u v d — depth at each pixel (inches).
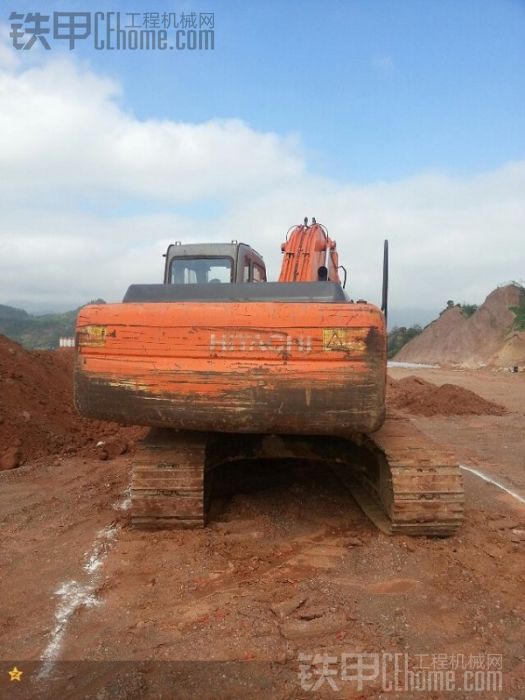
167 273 241.3
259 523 205.8
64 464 310.0
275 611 145.1
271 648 128.8
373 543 186.9
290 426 169.3
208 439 206.7
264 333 169.0
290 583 161.3
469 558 178.9
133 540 191.0
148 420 178.1
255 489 247.4
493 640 133.4
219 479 259.6
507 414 532.4
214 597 153.3
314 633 135.1
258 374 168.2
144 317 177.8
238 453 223.6
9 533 204.4
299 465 277.4
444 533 191.5
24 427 341.1
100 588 159.6
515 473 301.3
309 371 166.2
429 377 1076.5
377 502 215.2
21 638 134.7
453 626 139.1
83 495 250.1
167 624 139.4
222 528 201.3
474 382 947.3
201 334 172.6
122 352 179.3
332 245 277.7
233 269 237.1
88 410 183.5
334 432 170.6
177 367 173.3
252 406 168.7
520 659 126.0
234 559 177.6
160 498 194.9
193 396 172.2
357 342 165.3
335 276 287.0
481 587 159.8
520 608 148.3
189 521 197.2
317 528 203.6
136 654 127.2
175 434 212.1
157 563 173.9
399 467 188.9
